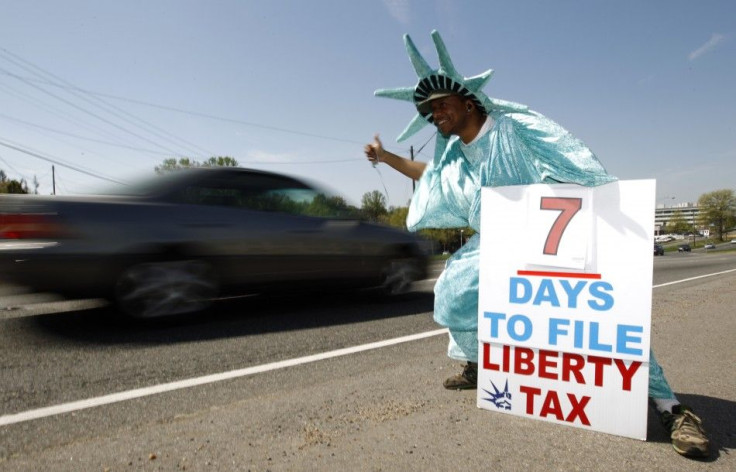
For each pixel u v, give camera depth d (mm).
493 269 2123
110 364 2863
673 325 4266
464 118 2150
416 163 2658
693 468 1619
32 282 3301
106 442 1810
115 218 3631
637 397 1831
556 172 1947
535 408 2041
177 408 2178
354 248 5195
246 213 4391
